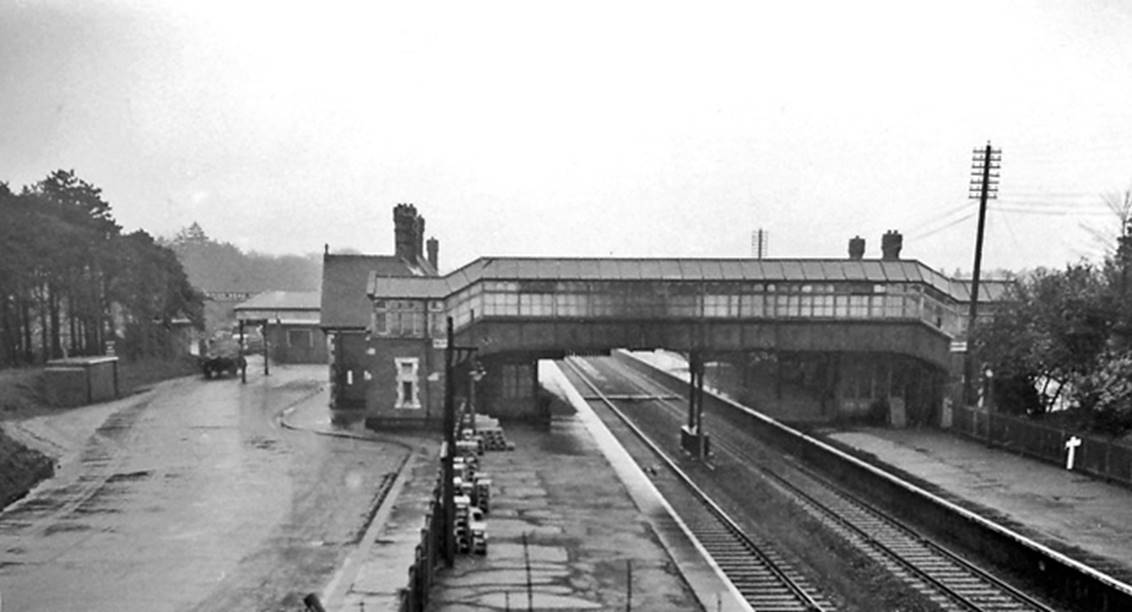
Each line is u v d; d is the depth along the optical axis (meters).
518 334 36.25
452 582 16.52
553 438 35.81
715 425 42.56
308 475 26.97
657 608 15.13
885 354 39.19
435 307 36.16
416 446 32.34
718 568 17.56
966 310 37.50
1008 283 38.16
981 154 36.53
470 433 31.47
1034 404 35.53
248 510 22.39
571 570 17.33
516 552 18.59
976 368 37.28
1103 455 27.38
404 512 22.06
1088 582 15.63
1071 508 23.44
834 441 35.34
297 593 15.90
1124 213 46.09
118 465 28.61
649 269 36.88
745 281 36.62
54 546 19.08
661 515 22.08
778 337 36.88
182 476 26.80
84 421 38.59
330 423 38.16
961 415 37.03
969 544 20.12
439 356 36.16
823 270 37.22
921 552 19.91
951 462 30.62
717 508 24.77
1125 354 29.36
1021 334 33.62
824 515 23.95
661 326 36.47
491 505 23.22
